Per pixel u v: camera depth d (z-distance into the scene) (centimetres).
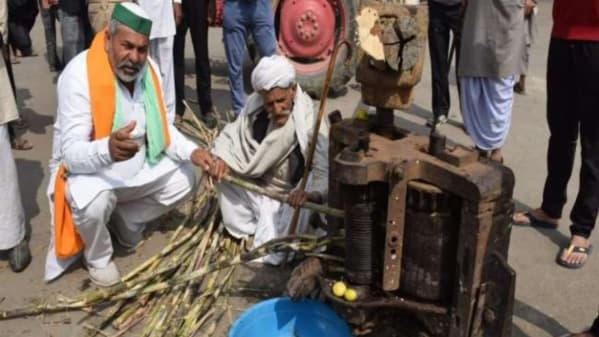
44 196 447
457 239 241
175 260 343
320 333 284
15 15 830
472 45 420
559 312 319
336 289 258
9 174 340
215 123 572
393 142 264
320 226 352
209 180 380
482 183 226
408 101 268
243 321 274
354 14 641
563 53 348
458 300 243
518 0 401
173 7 536
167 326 300
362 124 284
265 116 363
